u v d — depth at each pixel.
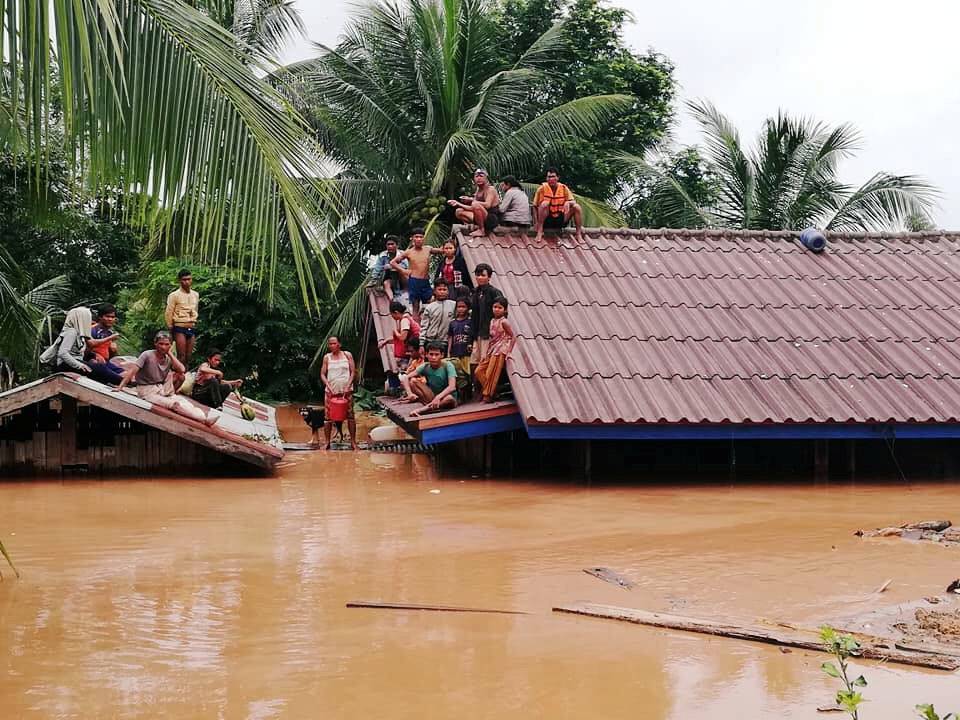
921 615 6.21
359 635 5.95
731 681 5.12
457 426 12.80
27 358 17.39
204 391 15.32
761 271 16.17
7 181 17.97
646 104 30.52
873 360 13.93
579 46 30.59
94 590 7.07
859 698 4.12
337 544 8.70
